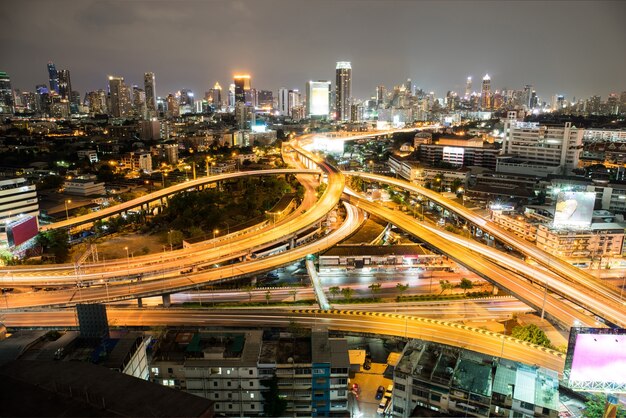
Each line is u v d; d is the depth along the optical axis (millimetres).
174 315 159000
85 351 112500
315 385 114562
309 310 159625
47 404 57375
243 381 113875
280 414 111625
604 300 169250
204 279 185750
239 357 116062
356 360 142500
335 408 115938
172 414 56031
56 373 65125
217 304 178500
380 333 142625
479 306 179875
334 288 190500
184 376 113812
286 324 149750
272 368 112938
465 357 114250
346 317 154375
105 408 56750
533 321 164625
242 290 194125
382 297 187750
